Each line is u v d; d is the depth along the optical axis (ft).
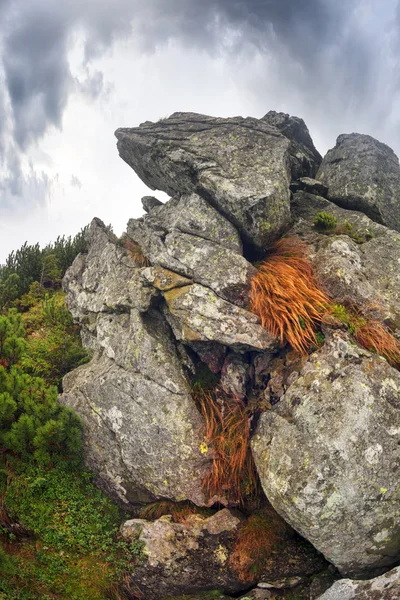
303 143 43.34
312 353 25.48
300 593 23.61
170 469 26.71
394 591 20.12
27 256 48.88
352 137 39.58
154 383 28.17
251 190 30.14
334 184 37.52
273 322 26.89
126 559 24.90
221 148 33.32
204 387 28.96
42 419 27.61
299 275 28.55
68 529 25.36
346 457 21.53
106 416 28.94
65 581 23.50
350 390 22.53
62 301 44.65
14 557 23.29
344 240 30.07
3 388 28.09
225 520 25.14
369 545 22.15
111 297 32.86
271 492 22.99
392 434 21.95
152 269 30.66
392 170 38.17
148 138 35.70
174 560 24.45
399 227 35.78
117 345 30.96
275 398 26.53
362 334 25.22
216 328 27.53
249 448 26.12
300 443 22.61
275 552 24.32
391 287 28.58
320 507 21.59
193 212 31.32
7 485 25.81
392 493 21.67
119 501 28.02
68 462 28.32
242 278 28.60
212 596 24.17
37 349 35.37
